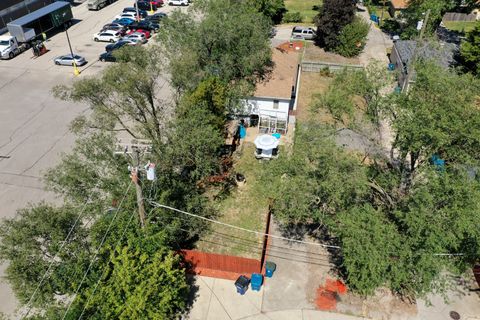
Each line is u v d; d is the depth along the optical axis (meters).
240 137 33.34
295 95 36.59
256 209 26.56
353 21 47.25
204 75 29.48
